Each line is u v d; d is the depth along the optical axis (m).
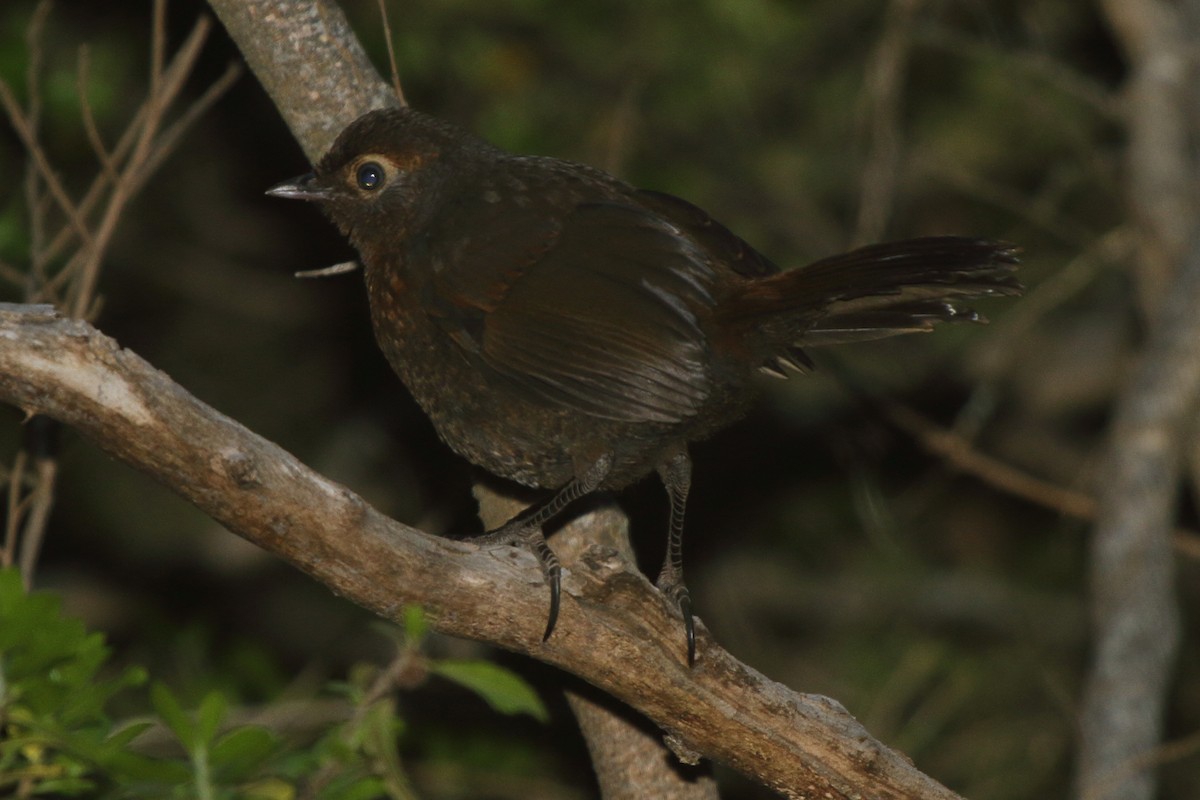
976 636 14.82
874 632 14.76
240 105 14.19
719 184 13.52
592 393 6.80
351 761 5.27
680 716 5.99
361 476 14.19
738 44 12.79
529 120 12.64
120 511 14.40
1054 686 11.89
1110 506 10.20
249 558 14.37
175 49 12.62
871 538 14.52
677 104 12.91
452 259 7.18
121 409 4.88
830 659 14.48
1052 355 15.27
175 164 14.46
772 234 13.61
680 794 6.99
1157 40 12.48
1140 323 14.81
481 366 7.09
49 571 14.09
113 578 14.15
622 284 6.89
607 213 7.14
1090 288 15.09
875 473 14.28
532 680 11.88
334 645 14.06
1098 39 14.80
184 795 4.79
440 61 12.66
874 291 6.61
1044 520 15.74
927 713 13.73
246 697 11.09
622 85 12.68
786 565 15.19
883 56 11.79
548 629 5.70
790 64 13.58
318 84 7.35
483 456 7.43
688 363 6.73
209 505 5.12
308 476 5.20
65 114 11.63
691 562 14.72
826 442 15.11
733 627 14.64
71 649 4.88
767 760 6.07
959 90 14.19
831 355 11.96
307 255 15.03
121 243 14.59
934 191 14.38
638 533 14.64
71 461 13.83
